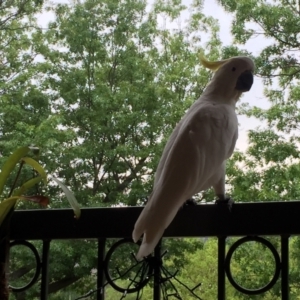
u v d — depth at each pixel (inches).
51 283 158.6
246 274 140.6
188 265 142.9
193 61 185.9
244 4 162.1
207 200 150.9
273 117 160.9
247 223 59.4
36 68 201.0
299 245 139.7
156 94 188.4
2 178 62.4
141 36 201.2
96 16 205.9
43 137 173.8
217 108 76.0
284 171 156.6
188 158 66.3
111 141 193.2
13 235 67.6
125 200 176.1
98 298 63.3
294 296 136.3
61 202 168.6
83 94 199.8
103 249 64.8
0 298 61.5
